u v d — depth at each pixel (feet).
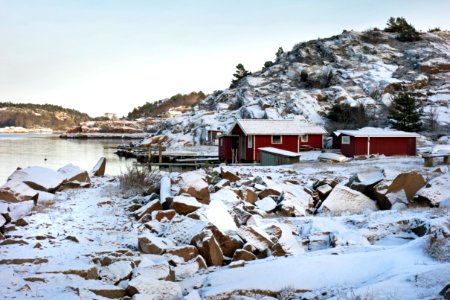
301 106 259.80
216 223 43.14
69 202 59.41
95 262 33.53
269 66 395.14
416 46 356.18
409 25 397.19
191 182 54.90
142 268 30.50
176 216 45.80
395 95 262.26
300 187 66.80
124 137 503.20
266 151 129.08
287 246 38.27
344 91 276.62
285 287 28.35
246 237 38.99
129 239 41.27
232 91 342.03
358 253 34.53
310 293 27.53
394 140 154.40
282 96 278.67
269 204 57.41
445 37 391.65
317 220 48.42
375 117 241.14
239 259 36.40
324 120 247.09
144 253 36.76
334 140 186.39
